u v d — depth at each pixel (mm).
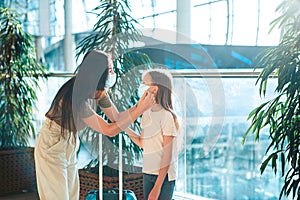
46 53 6191
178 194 3686
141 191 3287
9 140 4125
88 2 5410
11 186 4105
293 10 2270
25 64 4121
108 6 3293
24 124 4156
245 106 3264
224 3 3971
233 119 3400
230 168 3629
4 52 4070
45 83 4320
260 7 3643
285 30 2572
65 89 2414
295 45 2213
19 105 4105
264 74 2305
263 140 3359
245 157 3516
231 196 3662
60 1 5969
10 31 4082
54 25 6090
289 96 2256
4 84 4078
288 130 2234
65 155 2562
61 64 6172
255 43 3697
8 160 4078
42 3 6082
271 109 2332
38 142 2545
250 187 3531
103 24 3240
